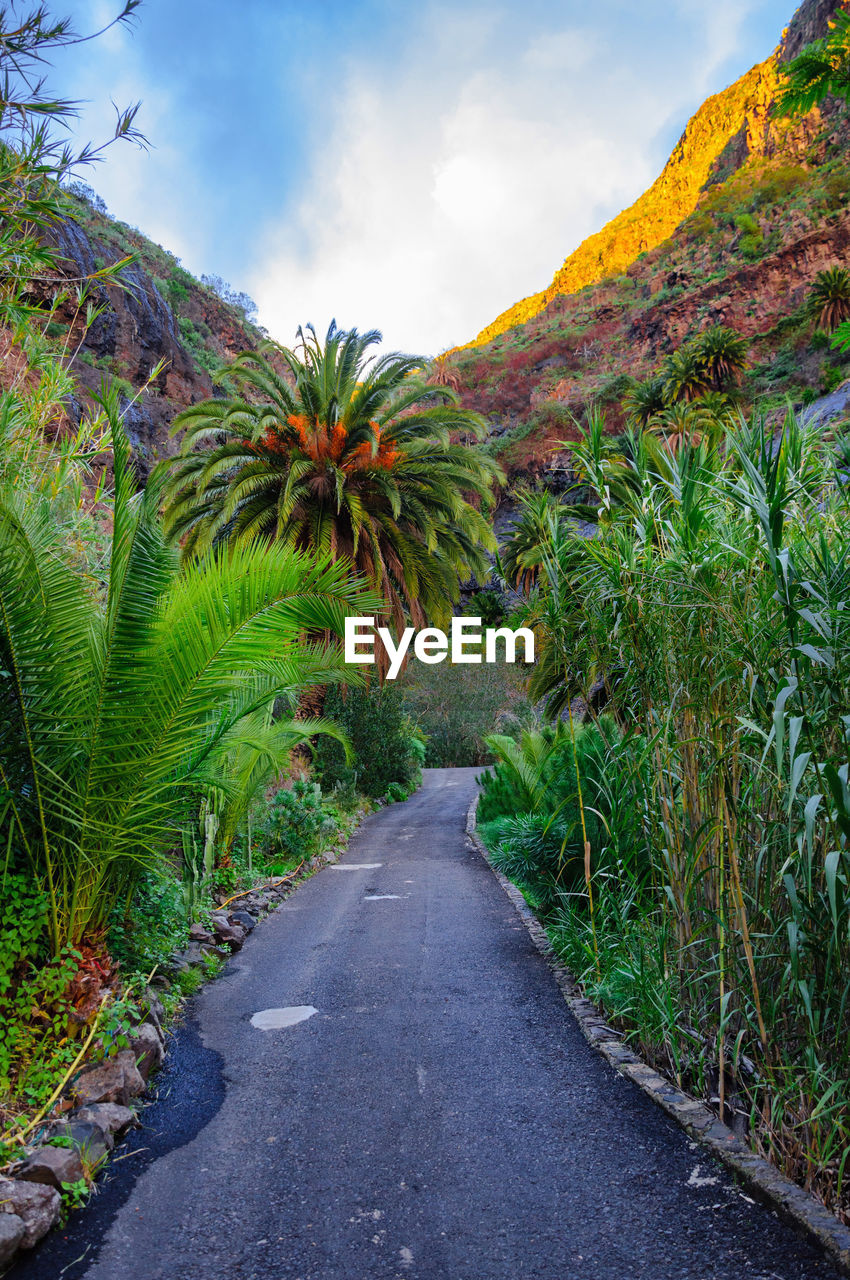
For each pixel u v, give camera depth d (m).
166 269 56.62
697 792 3.40
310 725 8.23
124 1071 3.33
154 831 3.96
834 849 2.48
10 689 3.52
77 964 3.48
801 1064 2.68
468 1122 3.12
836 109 106.75
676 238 114.69
